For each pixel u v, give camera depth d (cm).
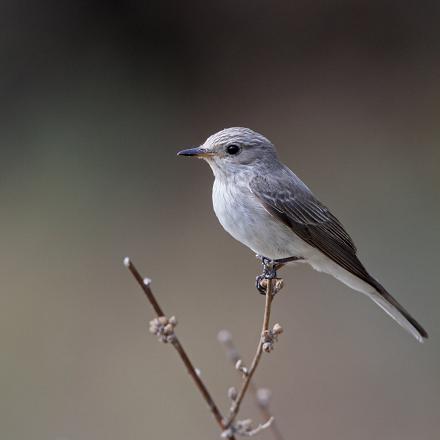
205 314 1393
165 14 1905
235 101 1867
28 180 1708
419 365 1233
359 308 1313
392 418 1169
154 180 1728
